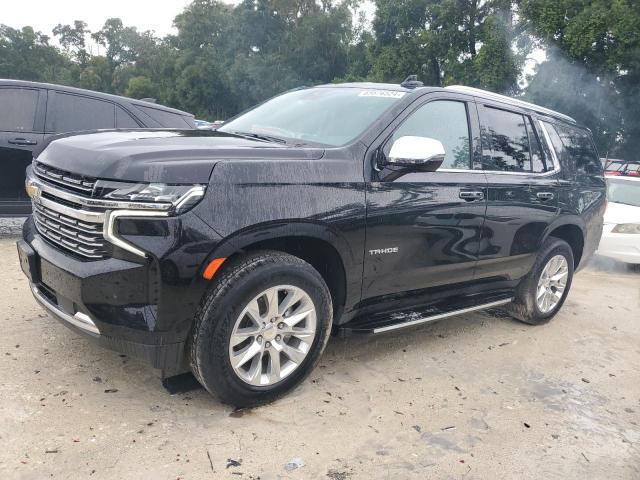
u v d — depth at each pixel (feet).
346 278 10.77
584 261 17.72
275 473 8.25
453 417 10.41
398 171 10.93
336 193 10.21
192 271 8.55
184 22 205.87
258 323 9.57
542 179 15.05
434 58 103.71
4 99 19.70
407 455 9.04
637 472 9.25
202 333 8.93
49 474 7.75
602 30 77.87
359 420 9.94
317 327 10.30
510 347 14.43
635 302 20.39
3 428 8.68
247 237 9.07
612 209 26.53
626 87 85.10
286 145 10.99
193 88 194.39
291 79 154.71
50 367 10.74
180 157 8.84
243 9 169.99
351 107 12.21
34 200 10.49
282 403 10.25
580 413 11.12
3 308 13.55
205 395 10.25
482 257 13.43
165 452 8.48
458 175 12.62
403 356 13.06
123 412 9.45
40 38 255.29
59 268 9.04
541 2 81.71
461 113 13.15
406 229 11.43
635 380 13.10
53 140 10.82
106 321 8.63
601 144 91.56
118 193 8.32
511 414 10.77
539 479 8.78
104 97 21.43
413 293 12.59
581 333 16.22
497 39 87.45
